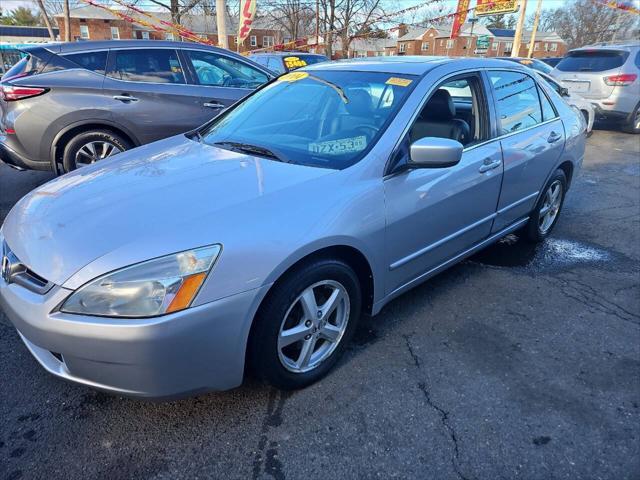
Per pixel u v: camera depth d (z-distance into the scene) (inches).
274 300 81.2
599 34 1855.3
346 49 986.1
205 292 72.6
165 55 207.2
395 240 101.0
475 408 89.9
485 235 134.7
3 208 192.1
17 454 78.2
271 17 1055.0
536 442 82.4
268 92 133.5
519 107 141.3
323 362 95.7
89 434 82.4
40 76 185.5
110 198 86.8
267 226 79.4
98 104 191.6
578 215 200.4
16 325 77.4
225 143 114.4
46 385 93.7
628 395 94.2
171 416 86.6
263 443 81.4
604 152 327.6
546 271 147.3
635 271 148.7
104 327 69.1
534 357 105.3
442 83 114.0
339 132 106.3
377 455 79.4
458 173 114.0
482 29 2144.4
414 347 107.7
